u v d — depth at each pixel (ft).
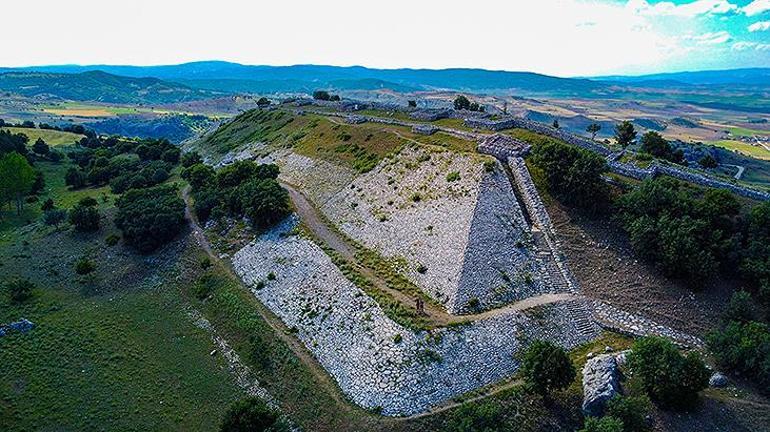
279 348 215.51
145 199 347.56
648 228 231.91
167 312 257.75
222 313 247.70
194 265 289.12
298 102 604.90
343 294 229.66
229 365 216.13
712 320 211.61
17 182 381.60
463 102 529.86
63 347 227.20
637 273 230.27
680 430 166.91
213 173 391.24
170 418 188.65
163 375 212.02
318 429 178.19
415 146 330.13
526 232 247.29
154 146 543.80
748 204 256.52
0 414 183.73
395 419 173.17
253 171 362.74
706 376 169.58
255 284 262.88
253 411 165.07
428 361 186.60
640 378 180.96
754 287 221.46
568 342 203.82
